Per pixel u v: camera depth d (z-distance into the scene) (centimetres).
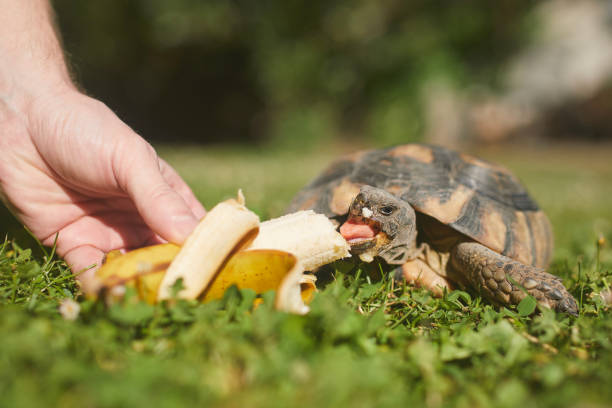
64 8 273
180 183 45
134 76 324
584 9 347
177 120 349
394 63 254
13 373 25
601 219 94
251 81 322
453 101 266
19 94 39
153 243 44
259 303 32
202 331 28
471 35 248
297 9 248
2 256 40
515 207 48
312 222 36
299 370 26
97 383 24
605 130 347
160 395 24
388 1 251
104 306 30
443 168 47
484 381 28
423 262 45
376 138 261
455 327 34
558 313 36
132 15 282
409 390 27
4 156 39
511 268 40
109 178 37
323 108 268
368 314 35
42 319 29
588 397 28
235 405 25
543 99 341
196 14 245
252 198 80
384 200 41
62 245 41
